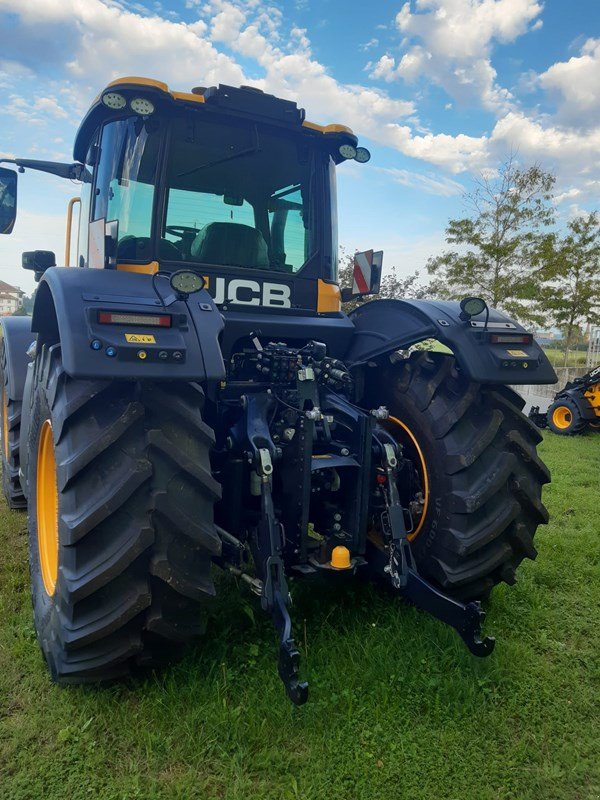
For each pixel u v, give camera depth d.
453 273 16.89
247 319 3.01
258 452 2.51
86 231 3.44
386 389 3.14
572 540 4.32
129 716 2.30
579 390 9.96
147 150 2.92
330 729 2.27
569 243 18.38
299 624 3.00
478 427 2.85
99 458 2.21
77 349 2.08
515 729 2.37
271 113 3.07
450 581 2.78
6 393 4.66
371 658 2.67
